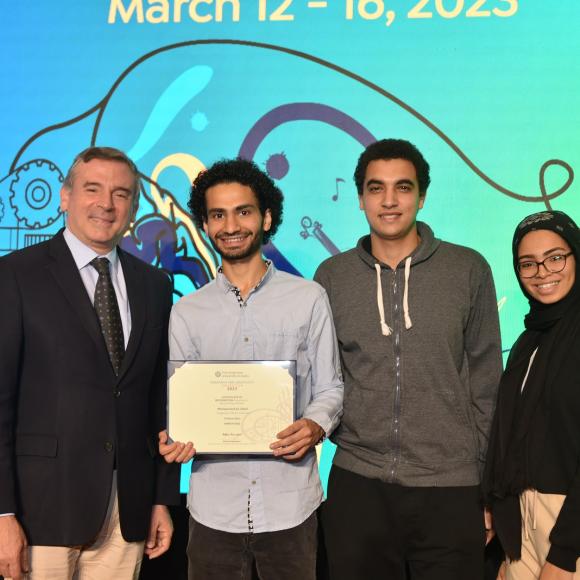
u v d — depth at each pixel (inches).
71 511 66.3
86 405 67.5
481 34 96.0
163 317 77.1
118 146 101.0
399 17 97.3
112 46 101.5
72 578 71.4
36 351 67.2
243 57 99.5
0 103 102.0
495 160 95.8
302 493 71.7
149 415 75.8
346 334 76.9
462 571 73.0
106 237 70.6
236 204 72.7
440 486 72.7
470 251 78.3
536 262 70.0
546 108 95.0
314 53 98.3
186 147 100.1
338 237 98.0
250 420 70.1
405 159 75.5
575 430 65.2
